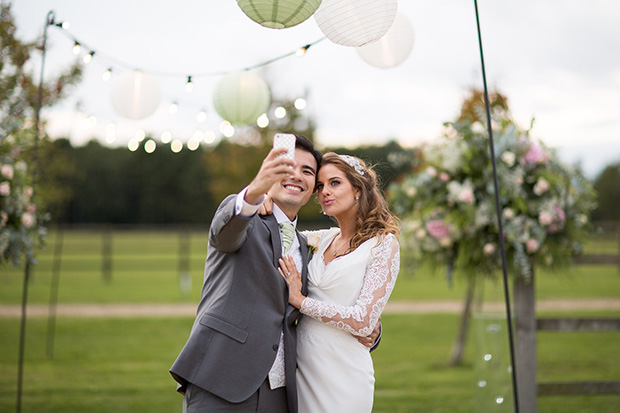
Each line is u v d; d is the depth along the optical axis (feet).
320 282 8.41
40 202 16.35
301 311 7.96
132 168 122.31
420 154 21.98
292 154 7.18
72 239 87.97
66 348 23.12
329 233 9.27
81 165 116.98
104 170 120.67
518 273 13.60
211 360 7.41
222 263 7.88
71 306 33.55
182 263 47.03
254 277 7.72
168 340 24.88
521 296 13.46
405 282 48.21
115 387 17.66
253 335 7.56
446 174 15.52
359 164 8.87
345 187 8.66
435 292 41.86
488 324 13.43
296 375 8.39
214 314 7.59
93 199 119.85
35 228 15.88
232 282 7.70
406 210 17.70
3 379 18.40
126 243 80.28
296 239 8.61
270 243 8.04
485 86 10.19
